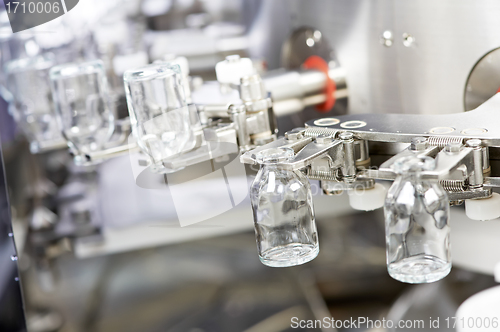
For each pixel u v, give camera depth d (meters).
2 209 0.69
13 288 0.65
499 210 0.49
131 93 0.55
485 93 0.55
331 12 0.68
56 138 0.74
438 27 0.57
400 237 0.46
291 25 0.76
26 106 0.74
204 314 0.59
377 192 0.53
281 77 0.70
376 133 0.51
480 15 0.54
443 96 0.58
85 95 0.63
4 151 0.73
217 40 0.94
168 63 0.57
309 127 0.53
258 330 0.56
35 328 0.65
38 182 0.72
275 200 0.49
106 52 0.91
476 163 0.49
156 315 0.61
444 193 0.46
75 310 0.64
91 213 0.67
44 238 0.67
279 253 0.49
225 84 0.64
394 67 0.62
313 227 0.50
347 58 0.67
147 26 0.96
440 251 0.46
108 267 0.64
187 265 0.60
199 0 0.93
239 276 0.58
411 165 0.44
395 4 0.60
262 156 0.47
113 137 0.66
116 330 0.62
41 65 0.74
